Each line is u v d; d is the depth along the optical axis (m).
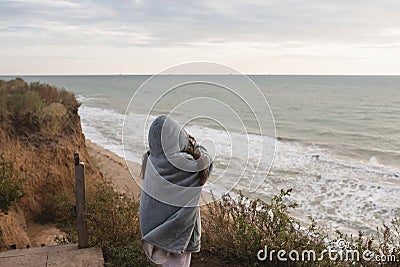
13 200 7.20
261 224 4.50
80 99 59.47
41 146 12.80
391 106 65.62
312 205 13.82
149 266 4.22
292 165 21.58
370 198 14.91
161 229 3.10
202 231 4.79
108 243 4.75
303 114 54.12
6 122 12.59
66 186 12.62
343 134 37.47
